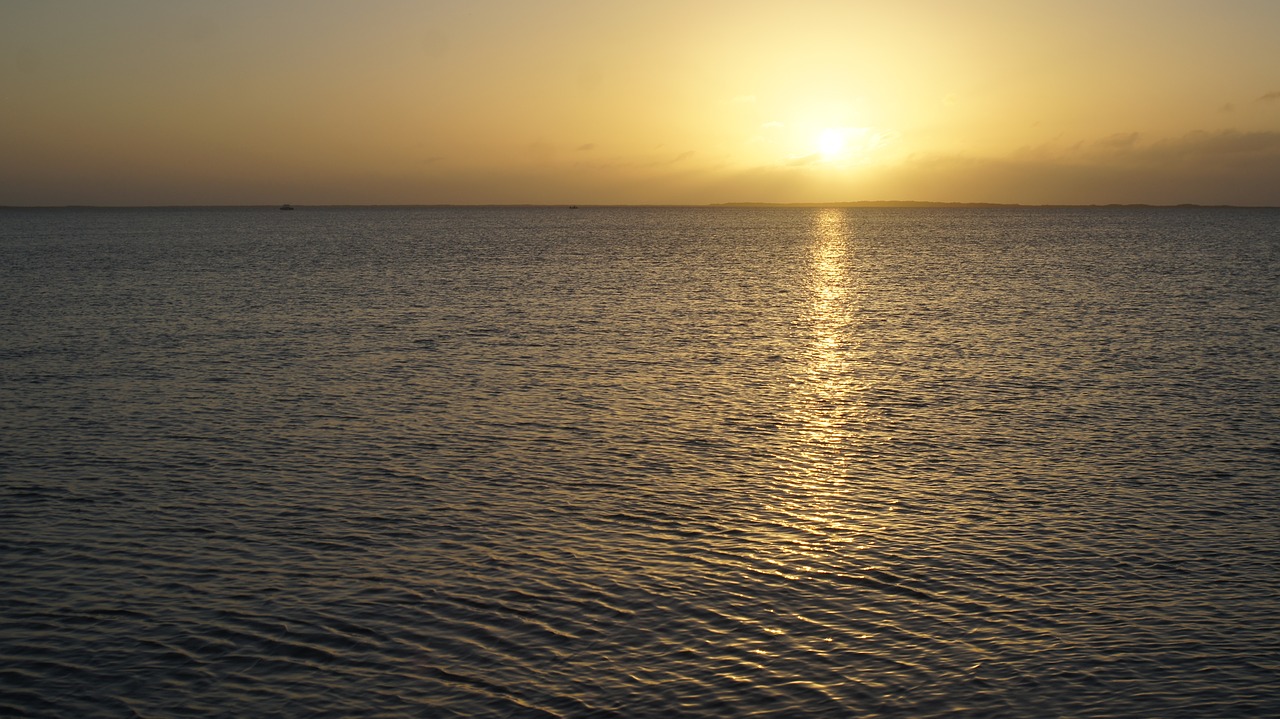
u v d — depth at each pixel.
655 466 28.50
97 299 71.62
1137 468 28.34
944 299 74.81
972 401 37.22
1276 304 68.44
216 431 32.19
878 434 32.25
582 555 21.61
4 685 16.33
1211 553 21.84
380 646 17.55
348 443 30.80
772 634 18.05
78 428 32.44
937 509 24.80
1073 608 19.12
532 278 93.50
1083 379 41.47
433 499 25.36
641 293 79.31
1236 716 15.52
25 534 22.69
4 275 93.62
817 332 56.31
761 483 26.91
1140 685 16.36
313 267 107.12
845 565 21.17
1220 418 34.25
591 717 15.46
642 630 18.17
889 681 16.50
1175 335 53.97
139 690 16.22
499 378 41.56
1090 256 127.69
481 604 19.16
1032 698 16.00
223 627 18.22
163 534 22.75
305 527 23.25
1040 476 27.59
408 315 63.31
